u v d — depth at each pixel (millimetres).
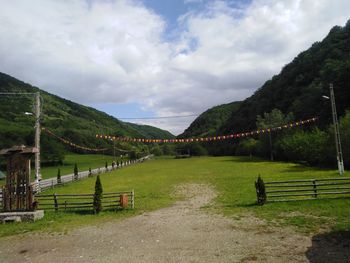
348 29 103312
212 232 15383
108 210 22750
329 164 53812
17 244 15203
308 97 81625
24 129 94500
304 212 18250
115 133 115125
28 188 20734
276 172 46375
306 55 115688
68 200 29219
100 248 13852
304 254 11594
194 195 28922
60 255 13148
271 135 85562
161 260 11836
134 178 51000
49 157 89562
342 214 17078
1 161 77438
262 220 17109
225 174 48406
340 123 48000
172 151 167375
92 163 101875
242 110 140250
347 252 11523
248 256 11719
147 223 18281
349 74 65125
